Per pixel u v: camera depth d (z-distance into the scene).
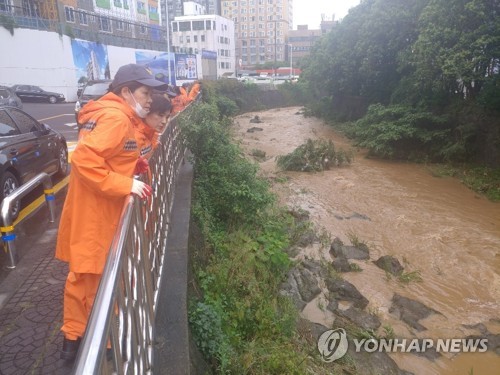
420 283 7.79
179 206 6.39
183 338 3.37
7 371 2.95
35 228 5.95
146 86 2.93
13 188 6.30
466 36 14.74
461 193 13.56
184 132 8.79
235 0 114.69
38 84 32.69
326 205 12.28
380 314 6.75
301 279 7.57
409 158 18.23
